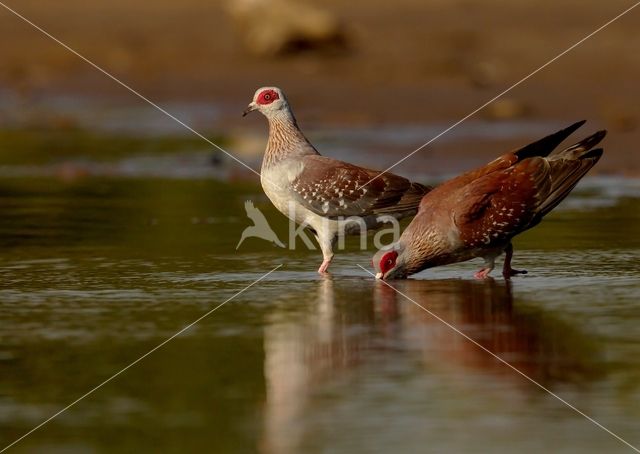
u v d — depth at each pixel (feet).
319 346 35.58
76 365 33.86
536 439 27.81
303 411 29.81
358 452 27.04
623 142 75.56
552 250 50.44
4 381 32.40
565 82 96.73
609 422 28.86
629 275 45.14
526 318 38.60
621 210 59.31
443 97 95.14
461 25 119.03
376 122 86.94
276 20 114.42
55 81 111.86
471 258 45.65
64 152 81.92
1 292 43.04
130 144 85.15
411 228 45.24
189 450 27.30
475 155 74.59
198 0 141.28
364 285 44.47
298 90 101.19
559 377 32.24
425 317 39.09
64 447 27.68
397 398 30.71
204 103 101.09
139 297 42.27
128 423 29.14
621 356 34.06
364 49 114.32
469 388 31.40
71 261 48.70
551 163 45.34
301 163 48.91
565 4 122.72
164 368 33.45
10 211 61.16
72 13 136.05
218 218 59.06
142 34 126.93
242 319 39.01
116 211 61.21
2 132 91.20
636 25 113.29
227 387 31.86
